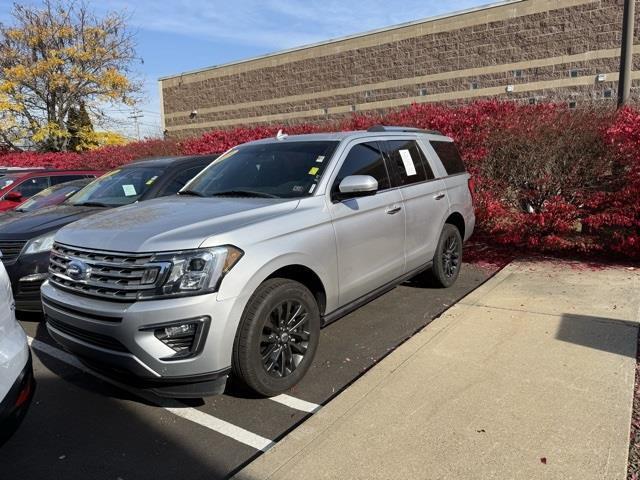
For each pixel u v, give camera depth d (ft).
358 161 14.78
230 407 11.66
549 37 52.37
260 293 11.00
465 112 25.96
